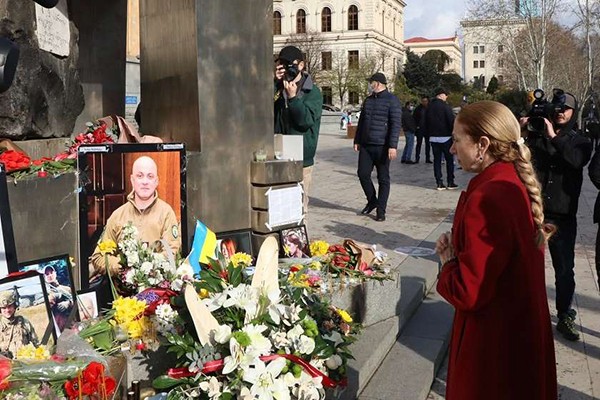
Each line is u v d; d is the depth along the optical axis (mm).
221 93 4863
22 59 4395
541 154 5102
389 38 86188
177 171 4246
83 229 3754
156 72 5047
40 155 4809
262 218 5070
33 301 2980
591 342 5168
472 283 2525
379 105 8812
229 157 4938
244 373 2789
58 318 3254
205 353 2885
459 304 2574
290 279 3936
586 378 4531
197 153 4715
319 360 3121
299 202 5371
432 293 5961
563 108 4973
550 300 6074
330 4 79688
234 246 4957
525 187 2646
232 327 3047
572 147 4910
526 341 2564
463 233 2617
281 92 6113
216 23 4773
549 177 5098
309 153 6227
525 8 27422
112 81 6523
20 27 4344
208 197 4812
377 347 4234
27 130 4562
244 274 3406
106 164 3850
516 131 2689
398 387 3961
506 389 2578
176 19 4805
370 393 3881
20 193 3473
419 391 3932
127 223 3928
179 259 4031
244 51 4969
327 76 67938
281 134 6012
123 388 2996
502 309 2580
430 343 4711
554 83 34312
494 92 45656
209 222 4840
